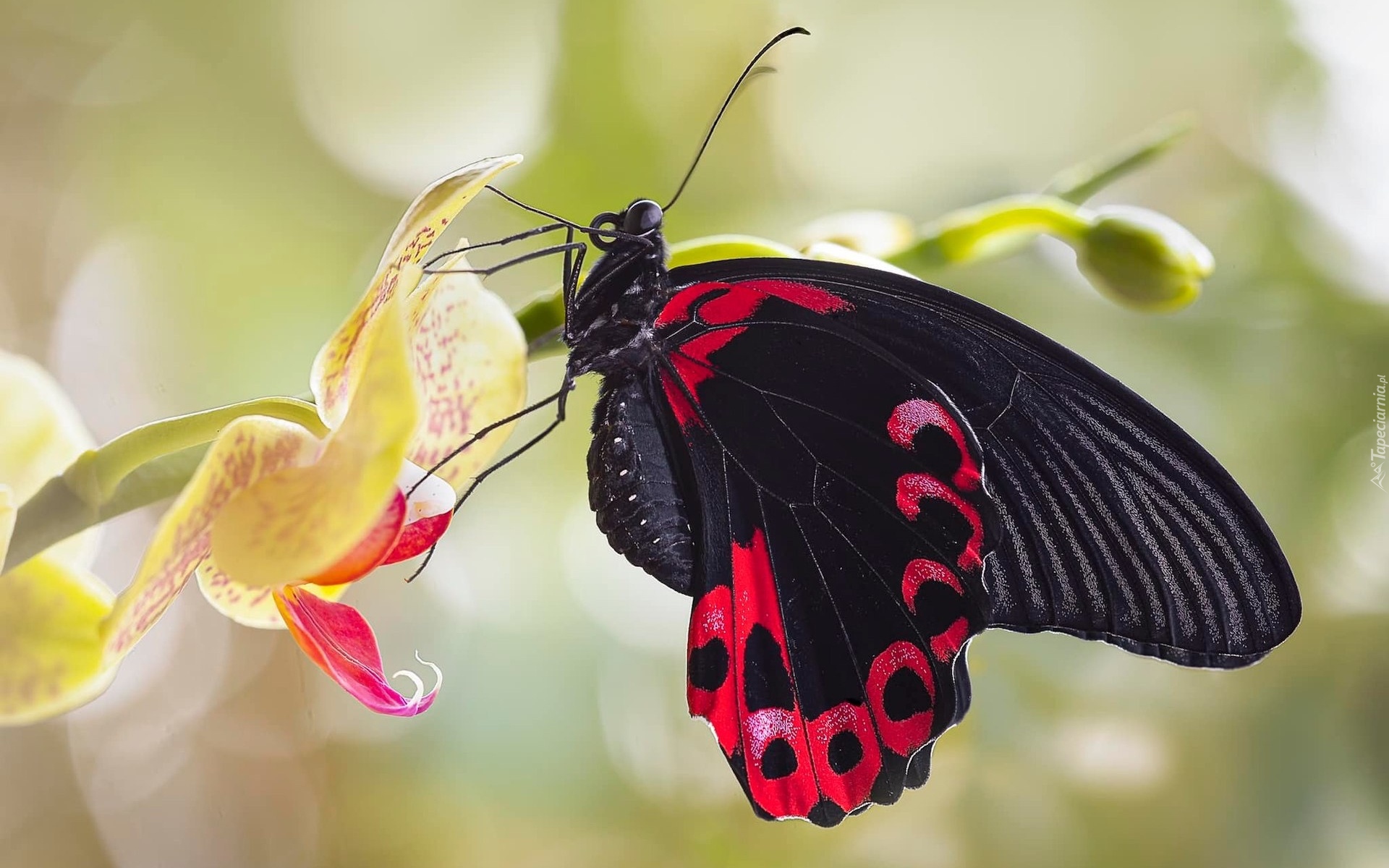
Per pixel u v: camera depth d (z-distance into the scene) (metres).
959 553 0.36
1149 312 0.38
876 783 0.37
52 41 0.43
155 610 0.33
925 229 0.38
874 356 0.36
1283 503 0.43
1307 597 0.43
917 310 0.36
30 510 0.33
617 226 0.36
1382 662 0.43
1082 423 0.36
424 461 0.35
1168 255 0.38
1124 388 0.35
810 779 0.37
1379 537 0.43
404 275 0.34
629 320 0.36
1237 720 0.43
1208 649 0.36
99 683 0.33
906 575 0.37
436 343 0.35
